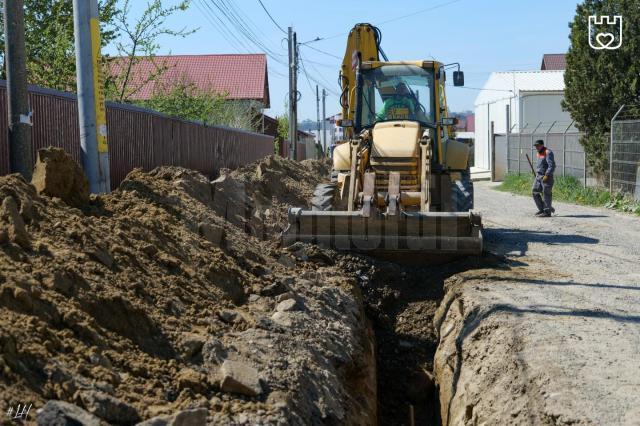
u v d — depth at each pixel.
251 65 50.41
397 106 13.20
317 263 10.77
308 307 7.78
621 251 12.55
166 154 14.75
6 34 7.58
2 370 3.98
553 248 12.91
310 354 6.45
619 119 25.22
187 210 8.95
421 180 11.80
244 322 6.43
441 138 13.33
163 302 5.95
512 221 17.39
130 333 5.25
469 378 7.22
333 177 13.73
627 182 21.75
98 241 6.14
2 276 4.78
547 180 18.19
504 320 7.79
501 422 5.89
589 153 25.75
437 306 10.53
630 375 6.02
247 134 24.70
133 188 8.78
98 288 5.40
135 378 4.73
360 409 6.69
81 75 8.74
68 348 4.57
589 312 8.08
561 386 5.78
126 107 12.38
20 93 7.63
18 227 5.42
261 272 8.27
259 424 4.73
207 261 7.44
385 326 10.23
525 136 35.09
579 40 25.95
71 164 7.13
